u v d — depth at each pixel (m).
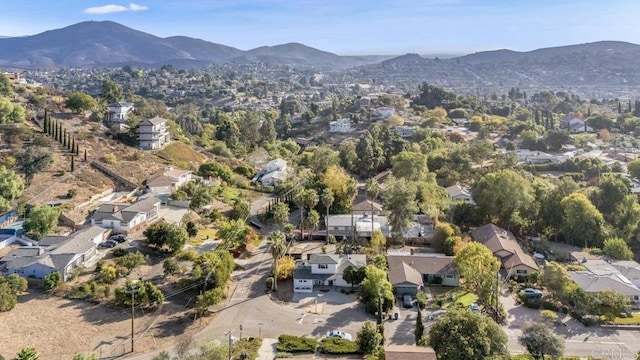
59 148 113.12
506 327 62.88
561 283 68.94
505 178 98.69
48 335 56.50
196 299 66.00
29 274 68.19
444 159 138.75
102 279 68.31
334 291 72.25
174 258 76.25
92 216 86.62
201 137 174.50
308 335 59.88
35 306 62.34
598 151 170.62
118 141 130.25
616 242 87.31
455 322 51.56
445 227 87.81
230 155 153.62
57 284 66.25
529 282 76.12
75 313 61.59
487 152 142.38
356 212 102.50
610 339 60.69
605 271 76.38
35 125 124.12
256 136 194.25
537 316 65.88
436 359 48.91
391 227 91.12
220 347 51.19
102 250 78.00
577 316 65.44
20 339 55.12
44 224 79.62
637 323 64.12
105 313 62.19
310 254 78.44
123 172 112.00
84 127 132.62
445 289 74.06
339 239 93.31
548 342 52.16
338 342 56.72
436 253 86.06
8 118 116.50
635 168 135.38
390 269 74.94
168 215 92.81
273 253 72.44
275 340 58.53
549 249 92.00
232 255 79.81
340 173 112.56
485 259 69.81
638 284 76.75
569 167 148.25
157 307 64.25
